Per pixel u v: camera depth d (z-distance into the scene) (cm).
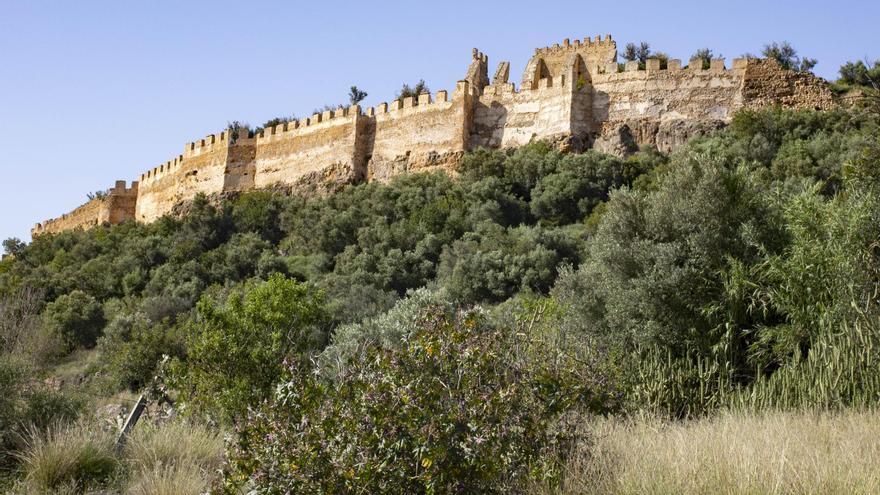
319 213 5619
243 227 6047
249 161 6844
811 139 4656
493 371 1062
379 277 4359
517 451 1041
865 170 1905
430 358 1040
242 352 2044
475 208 4944
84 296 4834
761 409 1612
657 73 5422
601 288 2047
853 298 1681
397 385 1004
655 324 1886
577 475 1066
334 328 3453
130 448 1321
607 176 4978
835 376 1625
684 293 1909
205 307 2191
